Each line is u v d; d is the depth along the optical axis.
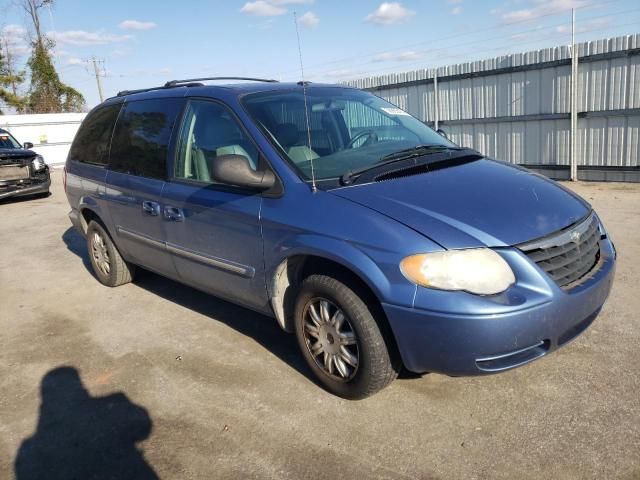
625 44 8.87
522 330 2.56
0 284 6.08
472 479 2.47
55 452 2.93
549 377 3.21
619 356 3.37
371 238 2.75
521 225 2.77
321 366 3.25
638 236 5.91
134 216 4.53
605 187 9.12
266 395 3.30
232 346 4.00
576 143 9.84
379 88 13.30
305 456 2.73
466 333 2.54
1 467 2.84
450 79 11.59
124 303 5.08
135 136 4.58
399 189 3.01
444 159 3.49
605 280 2.95
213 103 3.83
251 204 3.33
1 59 35.28
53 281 6.02
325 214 2.96
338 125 3.82
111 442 2.98
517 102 10.54
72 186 5.58
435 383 3.25
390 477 2.53
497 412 2.93
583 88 9.56
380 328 2.87
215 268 3.76
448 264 2.58
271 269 3.28
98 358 3.99
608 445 2.60
